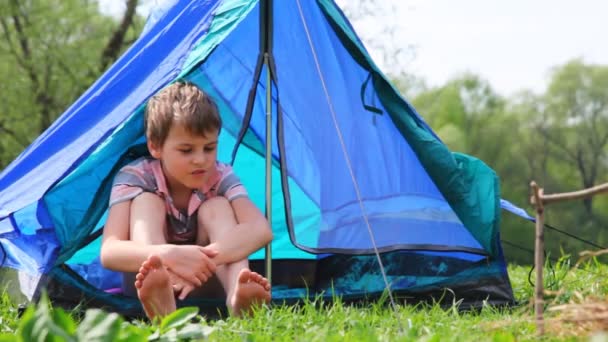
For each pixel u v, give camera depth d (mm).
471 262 3730
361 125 3832
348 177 3803
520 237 24703
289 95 3828
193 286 3051
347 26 3859
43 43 13945
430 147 3723
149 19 4547
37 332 1979
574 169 30391
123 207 3297
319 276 3910
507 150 30219
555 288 3787
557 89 30531
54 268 3406
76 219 3527
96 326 2045
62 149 3541
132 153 3602
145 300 2883
